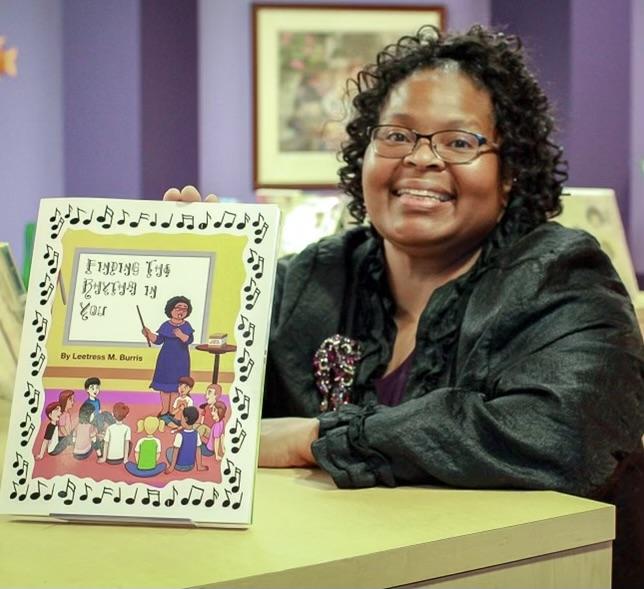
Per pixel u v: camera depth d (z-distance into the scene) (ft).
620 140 13.17
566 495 4.19
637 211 13.74
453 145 5.11
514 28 13.97
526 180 5.33
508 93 5.25
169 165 14.06
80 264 3.97
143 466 3.73
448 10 15.12
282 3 14.88
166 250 3.95
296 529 3.68
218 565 3.30
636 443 4.66
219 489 3.68
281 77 14.96
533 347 4.70
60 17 14.61
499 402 4.41
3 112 14.61
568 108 13.08
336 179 15.08
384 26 14.99
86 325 3.89
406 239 5.11
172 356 3.83
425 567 3.53
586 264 5.01
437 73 5.22
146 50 13.69
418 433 4.25
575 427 4.36
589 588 3.98
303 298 5.41
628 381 4.65
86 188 13.85
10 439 3.81
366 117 5.60
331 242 5.61
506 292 4.85
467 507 3.99
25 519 3.77
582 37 12.98
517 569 3.78
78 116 13.80
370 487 4.29
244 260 3.92
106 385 3.83
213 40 14.96
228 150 15.08
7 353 5.37
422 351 5.01
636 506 5.15
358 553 3.41
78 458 3.76
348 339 5.30
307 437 4.57
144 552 3.43
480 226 5.17
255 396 3.76
